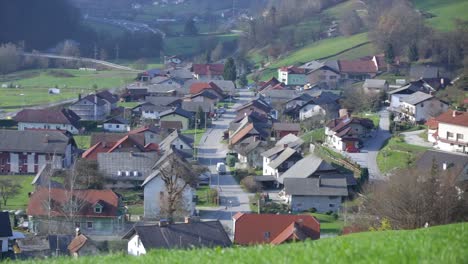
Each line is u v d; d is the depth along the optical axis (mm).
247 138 129250
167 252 30797
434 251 27219
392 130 132375
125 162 107125
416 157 106750
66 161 119312
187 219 69875
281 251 28578
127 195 101750
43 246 70438
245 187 105000
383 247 28469
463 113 117188
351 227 71125
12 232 71562
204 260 27750
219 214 90875
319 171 101125
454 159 92812
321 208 94875
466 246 28375
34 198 85250
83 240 68250
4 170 118812
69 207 83562
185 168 97375
